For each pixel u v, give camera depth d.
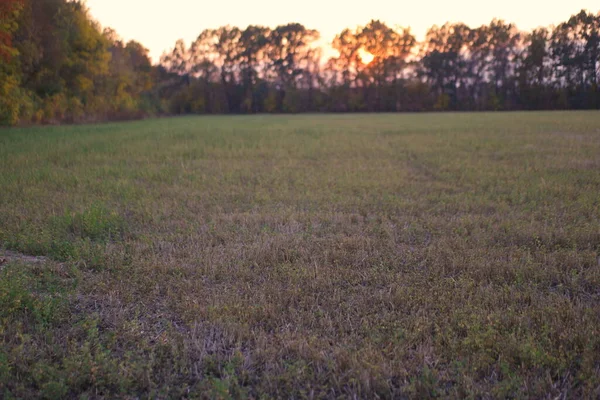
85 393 3.38
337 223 7.77
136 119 56.94
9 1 25.41
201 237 6.88
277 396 3.34
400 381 3.52
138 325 4.32
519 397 3.27
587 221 7.67
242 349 3.99
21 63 32.72
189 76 92.75
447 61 83.88
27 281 5.13
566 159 15.34
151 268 5.58
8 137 22.67
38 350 3.87
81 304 4.80
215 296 4.81
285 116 71.69
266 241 6.57
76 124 39.78
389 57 87.44
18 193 9.94
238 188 10.84
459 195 9.97
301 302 4.68
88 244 6.44
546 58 75.44
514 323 4.24
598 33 71.19
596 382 3.40
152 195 10.12
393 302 4.73
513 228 7.20
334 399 3.33
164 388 3.43
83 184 11.19
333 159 16.22
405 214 8.46
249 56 91.19
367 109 87.94
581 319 4.29
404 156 17.09
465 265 5.64
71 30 38.84
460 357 3.74
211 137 25.38
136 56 80.62
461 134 26.52
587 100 70.88
